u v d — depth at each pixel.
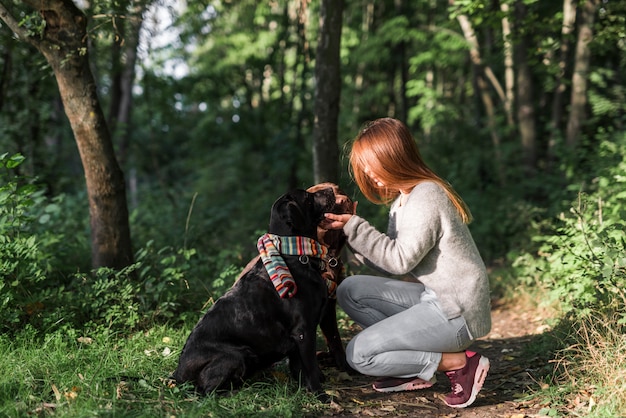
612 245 3.57
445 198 2.80
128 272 4.28
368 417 2.89
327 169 5.88
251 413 2.76
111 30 4.93
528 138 9.51
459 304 2.80
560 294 4.09
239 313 2.97
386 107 15.91
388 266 2.81
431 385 3.15
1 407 2.63
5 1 4.82
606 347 3.07
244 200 12.73
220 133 15.95
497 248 7.73
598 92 9.85
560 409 2.88
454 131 13.25
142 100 14.09
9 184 4.20
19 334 3.65
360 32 14.58
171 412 2.72
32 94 8.40
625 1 7.37
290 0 13.31
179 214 8.16
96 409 2.64
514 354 4.02
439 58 11.90
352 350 2.97
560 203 7.23
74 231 6.48
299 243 2.99
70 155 11.92
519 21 7.28
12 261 4.09
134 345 3.70
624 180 4.67
